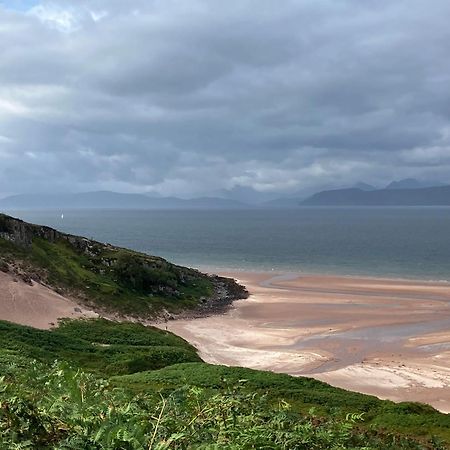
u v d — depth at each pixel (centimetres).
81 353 3659
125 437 484
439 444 1730
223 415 661
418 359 4844
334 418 1312
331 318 6606
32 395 679
